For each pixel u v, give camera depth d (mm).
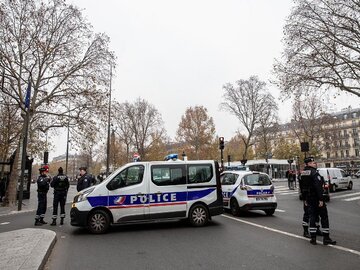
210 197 10203
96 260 6258
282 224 10344
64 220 12297
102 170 75250
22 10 20750
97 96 23438
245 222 10773
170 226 10133
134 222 9453
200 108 64250
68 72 22641
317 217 8359
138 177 9672
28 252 6332
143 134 61750
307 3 21359
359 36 20141
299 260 6082
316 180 7512
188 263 5957
